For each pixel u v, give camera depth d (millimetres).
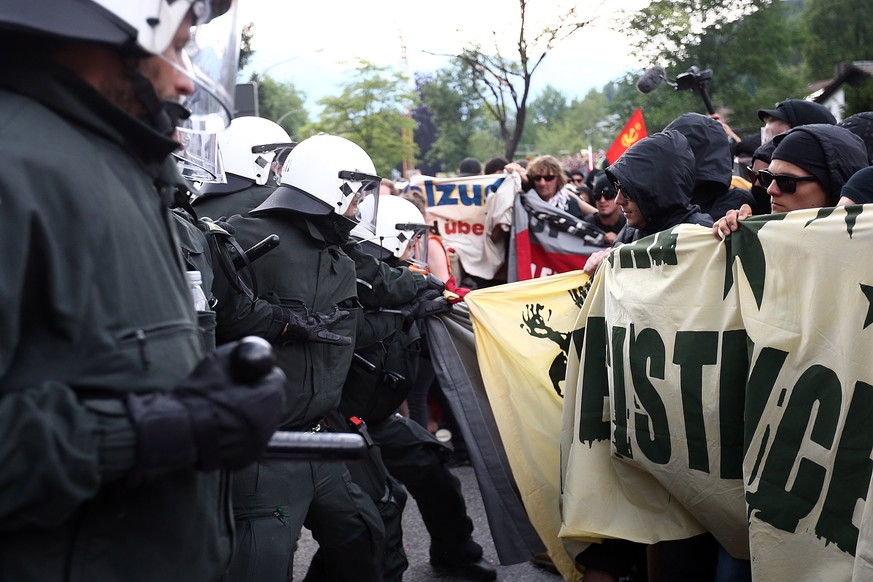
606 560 3461
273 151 4398
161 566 1530
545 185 7152
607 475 3416
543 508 4012
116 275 1443
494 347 4246
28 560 1396
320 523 3422
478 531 5465
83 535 1445
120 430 1365
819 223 2670
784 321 2742
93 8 1419
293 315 3230
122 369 1435
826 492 2588
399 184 8773
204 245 3070
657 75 6938
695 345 3047
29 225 1346
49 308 1376
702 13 21094
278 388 1472
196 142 2734
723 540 3111
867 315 2520
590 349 3529
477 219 7613
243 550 3045
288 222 3461
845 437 2539
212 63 1759
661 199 3621
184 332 1581
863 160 3307
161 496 1521
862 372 2516
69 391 1359
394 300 4164
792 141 3299
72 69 1479
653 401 3148
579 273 4355
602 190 7125
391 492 4020
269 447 1679
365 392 4230
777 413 2732
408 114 36719
